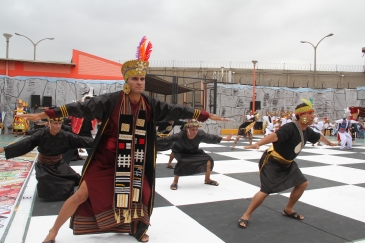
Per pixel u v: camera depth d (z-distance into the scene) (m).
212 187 5.04
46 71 15.09
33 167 6.24
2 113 13.77
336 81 25.88
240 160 7.88
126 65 2.63
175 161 7.55
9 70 14.64
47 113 2.49
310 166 7.20
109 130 2.69
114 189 2.62
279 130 3.26
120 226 2.83
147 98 2.76
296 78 25.48
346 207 4.08
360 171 6.62
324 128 17.78
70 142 4.14
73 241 2.84
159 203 4.11
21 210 3.68
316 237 3.07
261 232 3.17
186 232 3.13
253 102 17.94
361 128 17.02
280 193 4.73
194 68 24.69
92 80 15.20
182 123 8.52
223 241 2.93
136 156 2.70
